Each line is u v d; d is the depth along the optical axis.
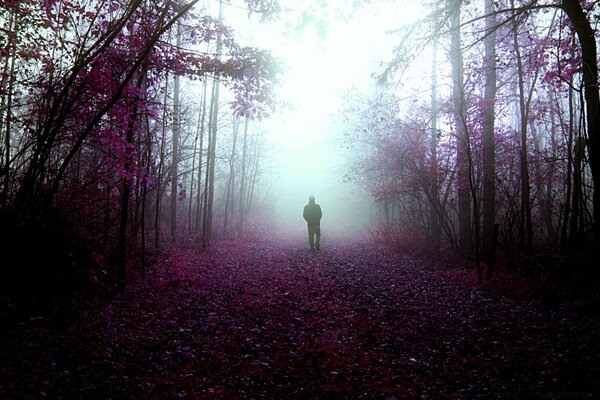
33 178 6.19
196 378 4.61
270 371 4.95
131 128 7.84
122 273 7.88
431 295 8.78
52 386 3.84
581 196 9.26
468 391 4.32
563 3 7.66
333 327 6.75
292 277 10.96
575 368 4.58
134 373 4.54
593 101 7.54
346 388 4.51
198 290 8.75
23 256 5.86
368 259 14.48
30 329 5.02
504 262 11.24
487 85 12.82
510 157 13.75
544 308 7.27
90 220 8.19
